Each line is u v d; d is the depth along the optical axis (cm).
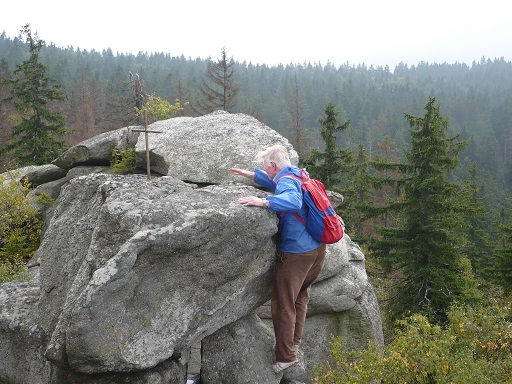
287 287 504
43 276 511
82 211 526
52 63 8744
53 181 1226
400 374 686
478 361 744
